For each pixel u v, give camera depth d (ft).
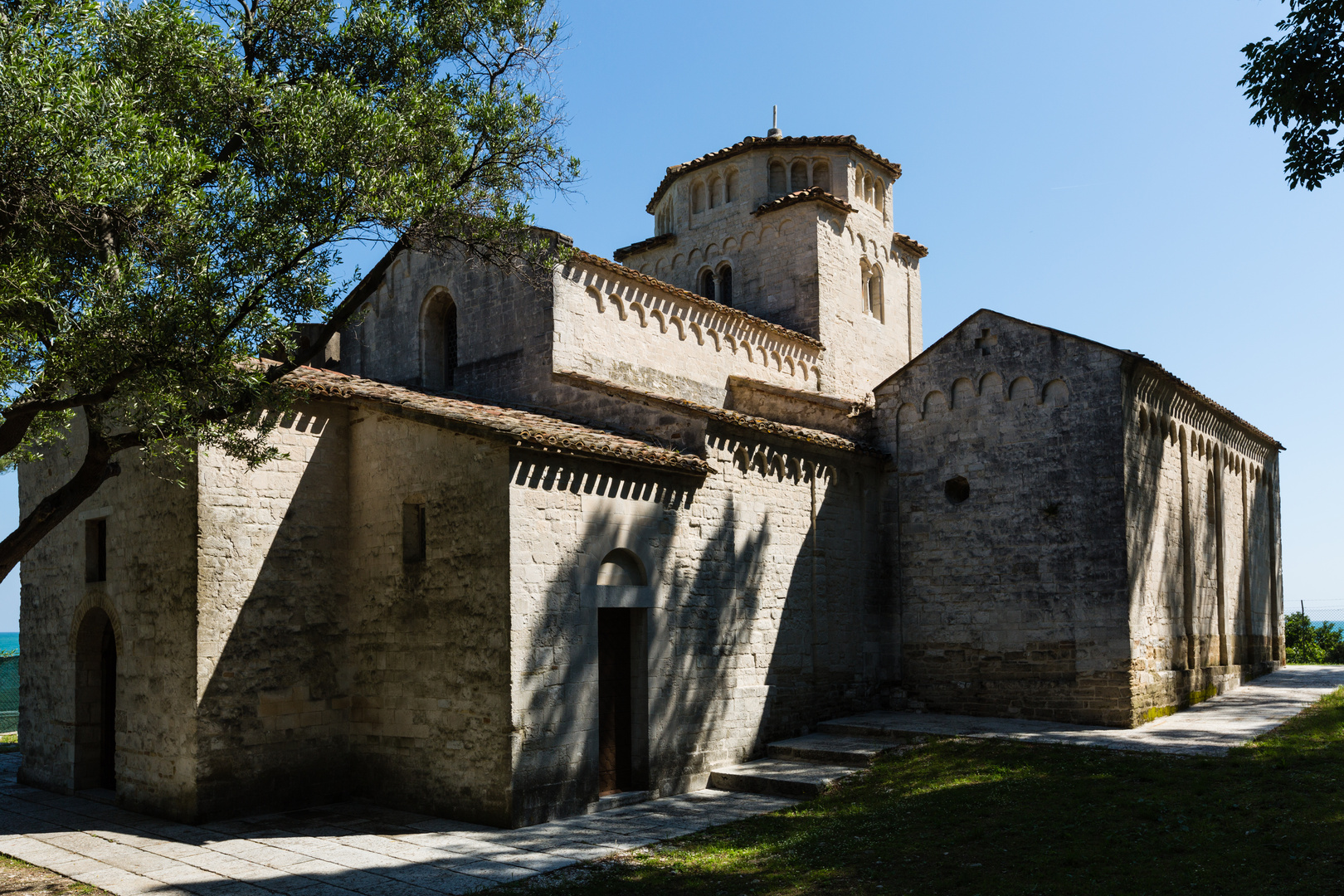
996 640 68.13
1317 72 36.86
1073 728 61.77
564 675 50.96
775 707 64.18
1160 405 70.54
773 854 42.52
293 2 45.09
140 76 39.24
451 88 47.96
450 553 51.80
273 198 38.91
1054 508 66.33
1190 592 72.79
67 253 38.42
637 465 55.26
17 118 31.17
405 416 54.24
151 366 35.68
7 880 40.63
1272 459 100.58
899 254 103.65
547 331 67.51
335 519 57.57
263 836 47.03
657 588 56.90
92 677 60.70
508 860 42.14
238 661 51.98
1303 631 134.72
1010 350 69.67
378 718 54.90
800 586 67.51
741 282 95.81
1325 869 34.06
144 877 40.52
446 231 48.29
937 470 72.54
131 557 55.93
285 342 41.88
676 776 56.49
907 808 47.42
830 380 91.40
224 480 52.54
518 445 48.96
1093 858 37.37
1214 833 38.78
